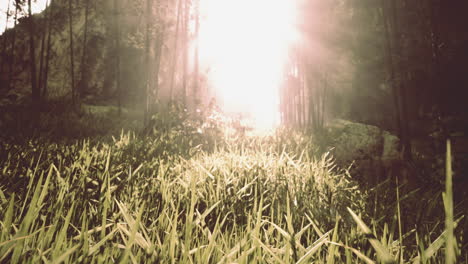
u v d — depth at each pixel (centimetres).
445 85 486
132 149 287
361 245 77
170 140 433
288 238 65
